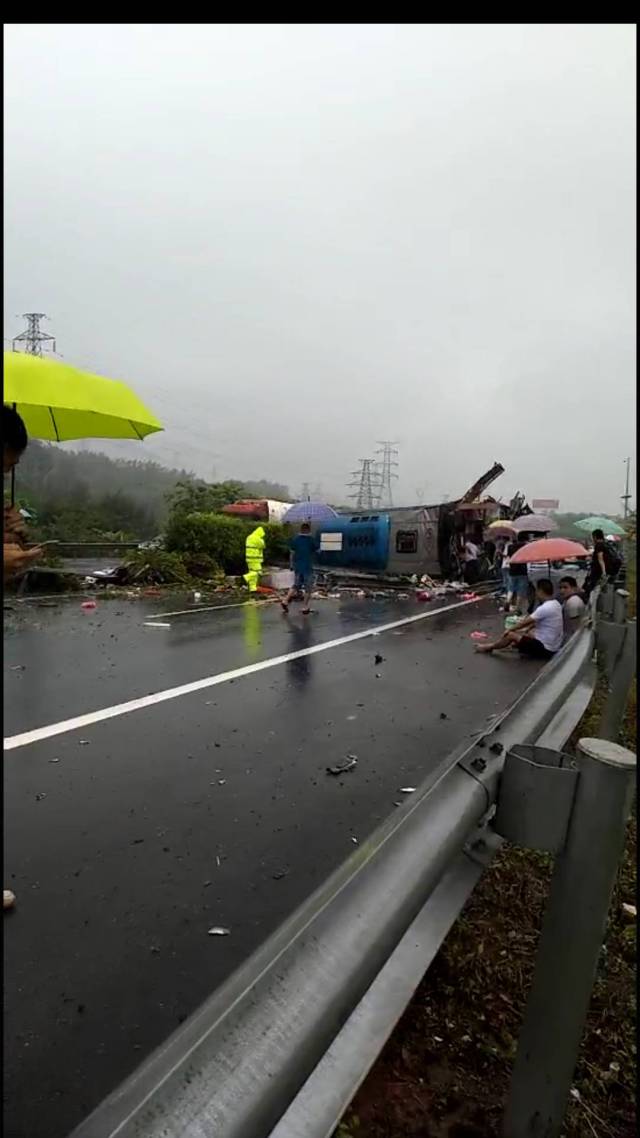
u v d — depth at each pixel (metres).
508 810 1.74
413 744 5.45
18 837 3.67
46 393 2.93
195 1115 0.75
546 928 1.73
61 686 6.92
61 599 14.39
